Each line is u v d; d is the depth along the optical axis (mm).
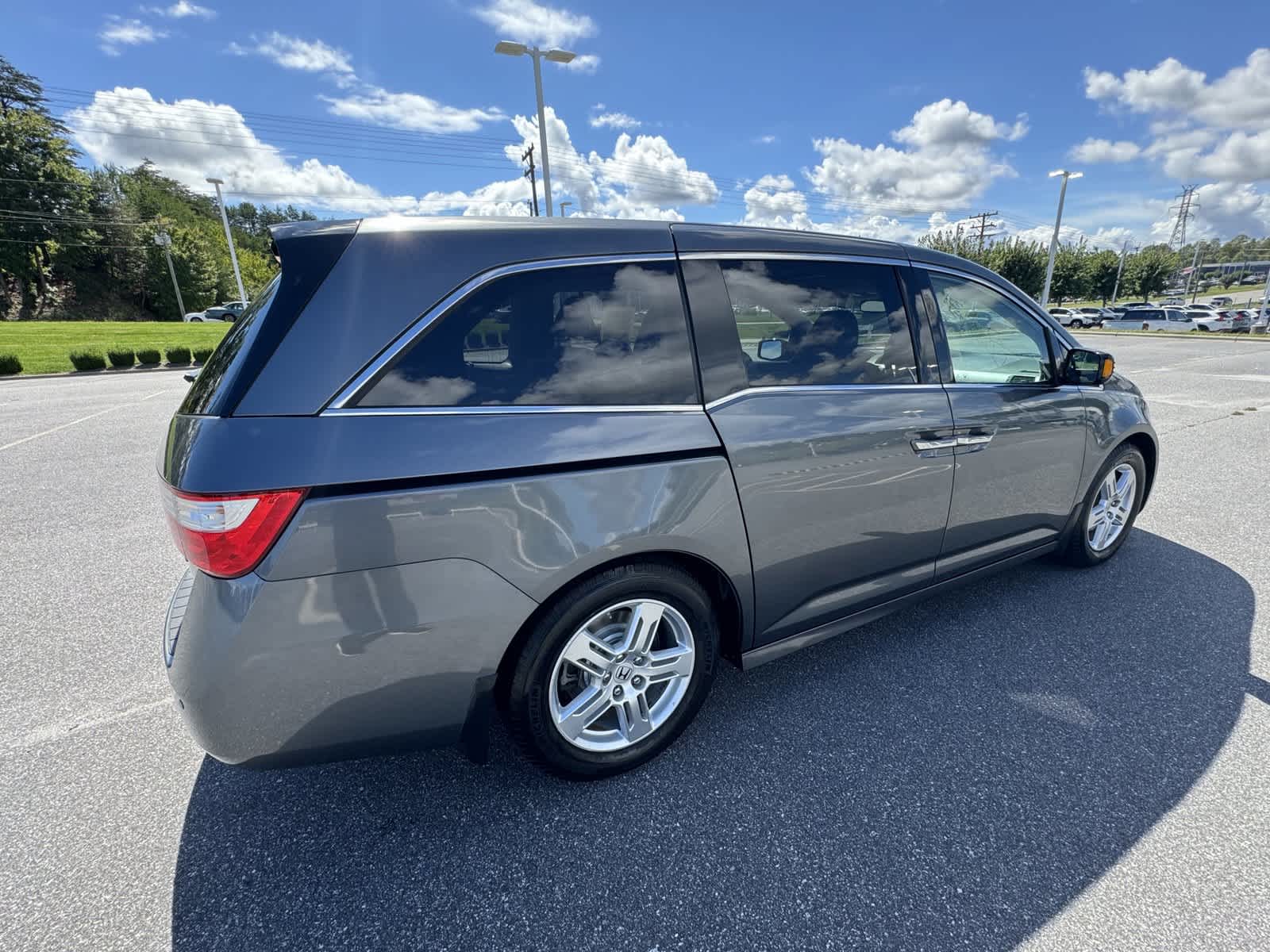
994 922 1489
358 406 1471
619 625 1949
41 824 1838
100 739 2229
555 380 1690
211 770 2061
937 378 2436
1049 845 1701
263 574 1398
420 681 1585
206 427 1443
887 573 2430
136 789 1978
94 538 4219
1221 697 2328
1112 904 1526
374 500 1451
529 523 1610
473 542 1555
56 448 6977
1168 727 2164
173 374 17609
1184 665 2533
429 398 1536
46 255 49219
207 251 58812
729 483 1910
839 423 2127
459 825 1810
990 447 2570
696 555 1892
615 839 1751
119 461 6363
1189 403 8570
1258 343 21672
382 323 1518
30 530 4371
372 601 1486
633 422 1764
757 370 2016
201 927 1514
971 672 2516
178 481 1425
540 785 1964
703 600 2006
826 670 2555
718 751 2096
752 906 1542
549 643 1738
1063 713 2254
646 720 2014
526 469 1602
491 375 1617
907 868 1639
